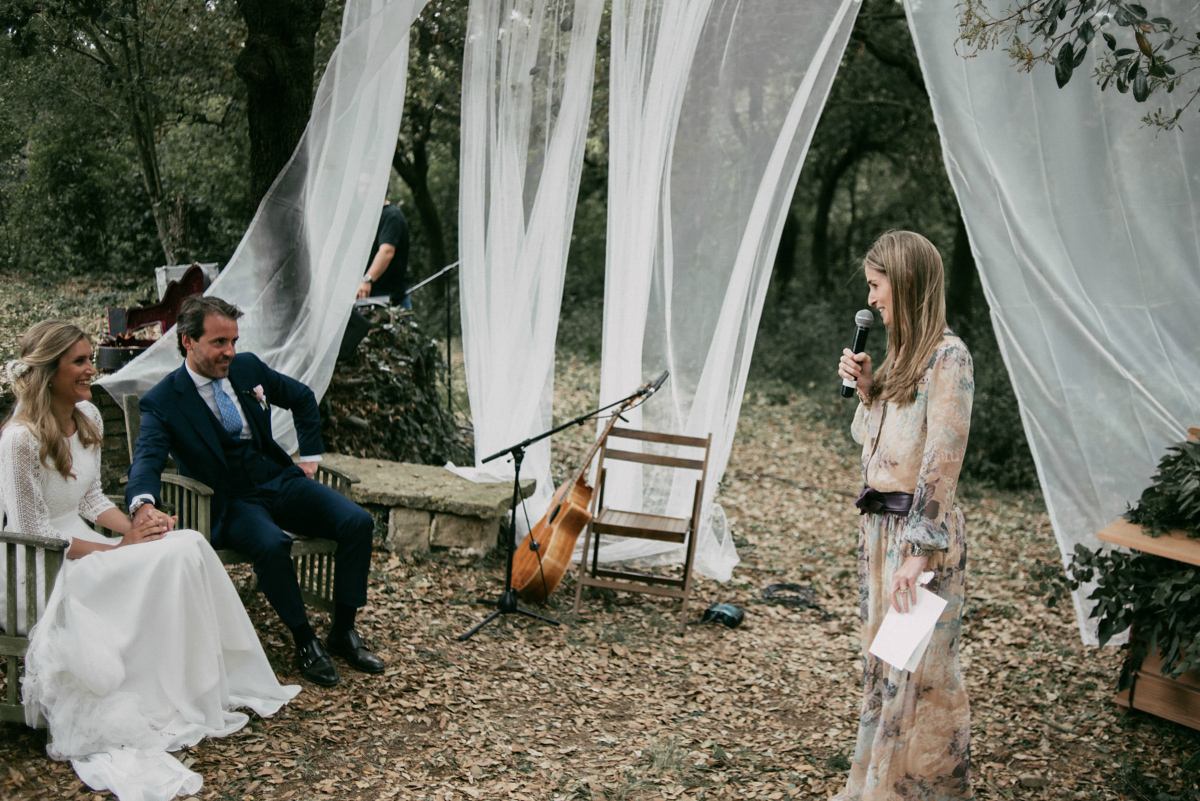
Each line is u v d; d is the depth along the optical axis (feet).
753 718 12.10
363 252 14.53
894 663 7.68
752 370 41.34
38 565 9.50
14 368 9.71
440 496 15.38
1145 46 10.93
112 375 13.62
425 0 13.21
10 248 18.12
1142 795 10.52
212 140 21.66
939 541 7.83
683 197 16.37
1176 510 12.13
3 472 9.39
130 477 10.40
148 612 9.46
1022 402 14.11
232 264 14.26
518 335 16.84
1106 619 12.26
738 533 21.48
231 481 11.59
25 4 15.62
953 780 8.44
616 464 17.34
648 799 9.72
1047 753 11.50
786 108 15.51
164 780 8.70
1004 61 13.23
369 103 13.92
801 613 16.39
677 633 14.75
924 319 8.14
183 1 19.15
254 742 9.78
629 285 16.75
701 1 15.46
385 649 12.43
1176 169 12.85
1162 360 13.38
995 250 13.76
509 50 15.93
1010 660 14.48
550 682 12.41
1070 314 13.66
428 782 9.55
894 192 56.29
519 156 16.31
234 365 11.91
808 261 58.80
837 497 26.18
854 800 9.03
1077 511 14.15
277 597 11.09
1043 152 13.33
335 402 17.75
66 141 18.75
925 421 8.19
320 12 15.98
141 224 19.94
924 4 13.47
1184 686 12.03
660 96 15.88
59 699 8.97
